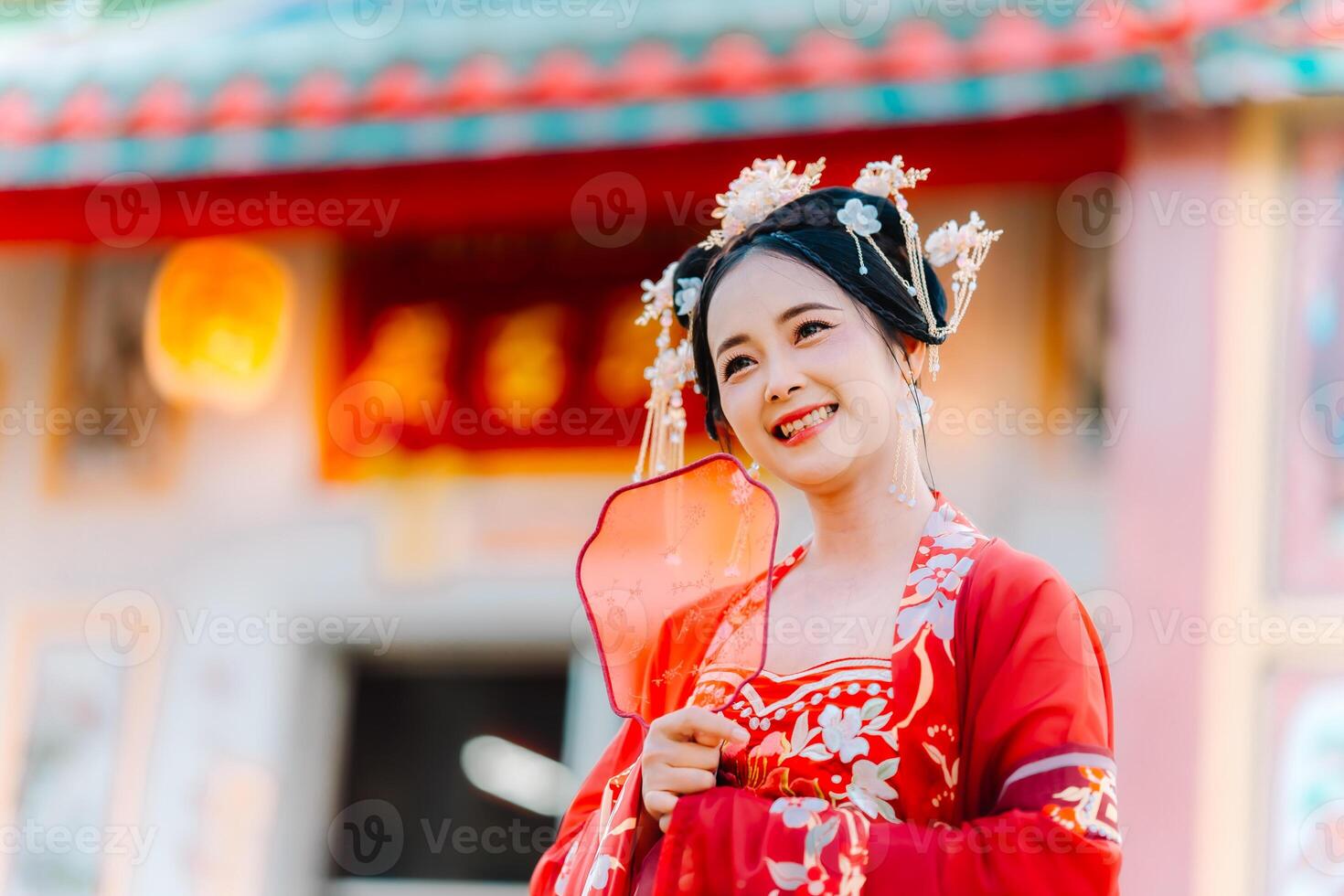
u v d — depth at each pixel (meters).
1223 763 6.74
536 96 7.60
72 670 8.88
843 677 3.08
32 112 8.32
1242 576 6.95
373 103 7.84
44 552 9.04
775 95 7.22
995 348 7.81
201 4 9.04
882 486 3.33
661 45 7.57
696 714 3.02
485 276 8.78
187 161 8.02
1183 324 7.18
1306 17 6.87
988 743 2.92
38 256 9.33
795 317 3.29
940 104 7.02
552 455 8.57
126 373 9.17
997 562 3.11
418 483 8.73
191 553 8.92
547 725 8.55
